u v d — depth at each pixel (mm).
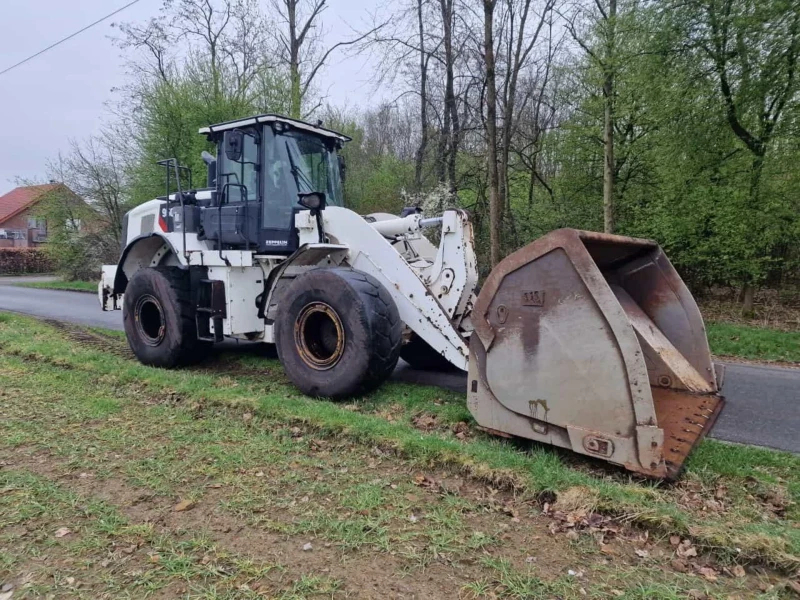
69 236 20609
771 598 2035
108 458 3295
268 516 2611
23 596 2049
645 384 2732
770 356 7371
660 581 2148
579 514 2609
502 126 13688
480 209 13750
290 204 5305
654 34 9250
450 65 13945
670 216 10758
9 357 6055
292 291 4617
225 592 2055
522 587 2086
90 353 6137
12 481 2975
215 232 5551
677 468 2848
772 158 9609
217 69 15797
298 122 5355
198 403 4301
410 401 4371
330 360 4398
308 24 17016
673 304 3760
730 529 2445
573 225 13148
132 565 2236
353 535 2436
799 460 3350
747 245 10062
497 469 2982
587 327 2912
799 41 8195
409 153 19547
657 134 10750
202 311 5496
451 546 2369
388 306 4289
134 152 16859
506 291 3266
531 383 3176
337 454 3375
